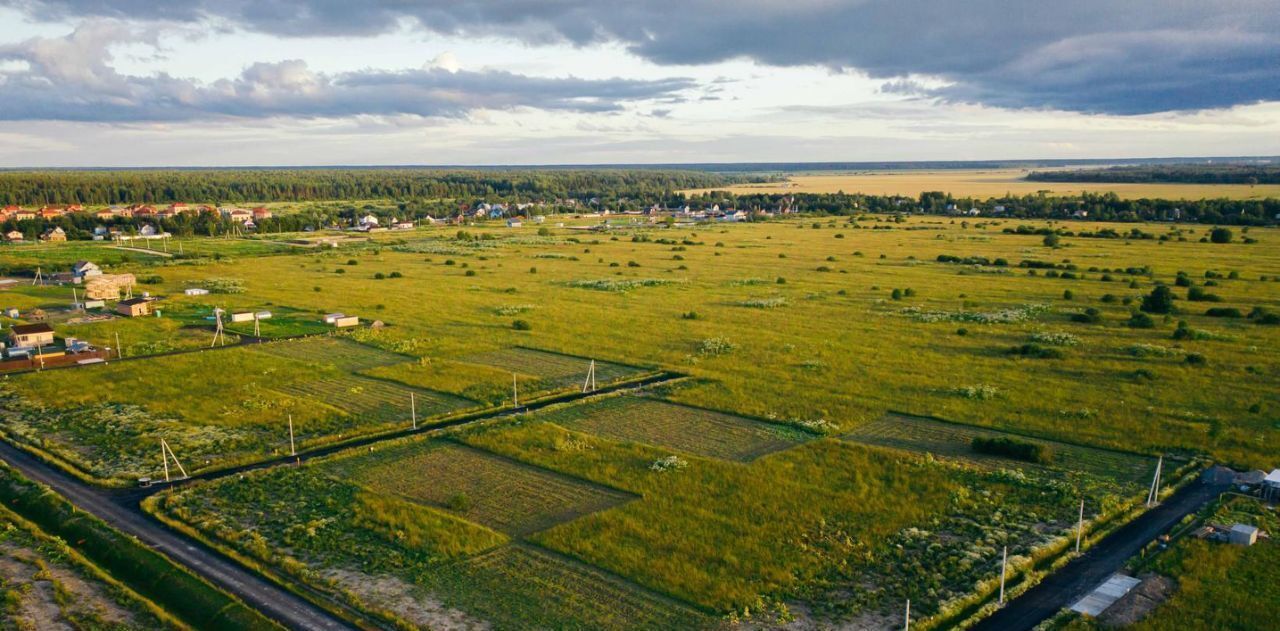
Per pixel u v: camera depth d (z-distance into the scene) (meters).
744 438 58.72
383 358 83.06
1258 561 39.88
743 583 37.94
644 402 67.56
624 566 39.47
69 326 98.25
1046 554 40.81
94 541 42.66
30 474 51.94
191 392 70.12
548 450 55.69
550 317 103.62
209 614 35.72
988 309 105.19
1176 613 35.41
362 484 49.97
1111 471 51.84
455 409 65.56
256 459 54.38
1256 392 67.81
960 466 52.34
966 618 35.28
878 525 43.97
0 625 34.56
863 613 35.59
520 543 42.16
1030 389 69.56
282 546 41.88
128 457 54.62
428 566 39.56
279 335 93.50
